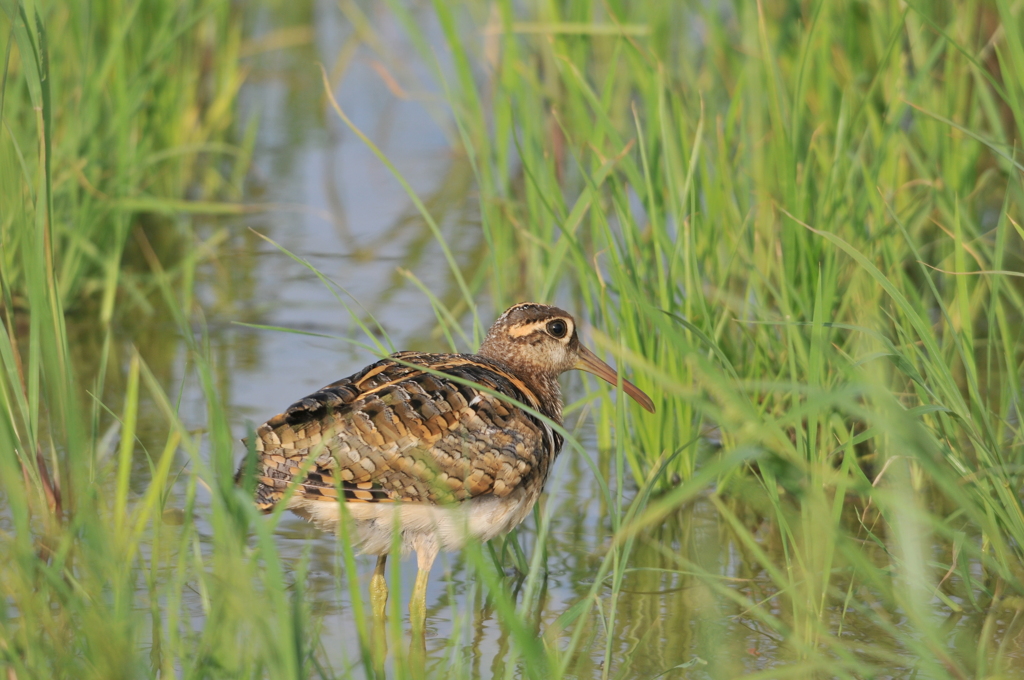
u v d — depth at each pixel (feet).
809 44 39.65
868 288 40.19
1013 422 39.65
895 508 27.84
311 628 29.17
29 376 32.17
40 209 31.86
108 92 56.13
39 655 24.56
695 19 58.85
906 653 28.89
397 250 59.11
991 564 29.14
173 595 27.99
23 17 32.04
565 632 30.45
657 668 28.45
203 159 69.72
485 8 58.59
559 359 35.73
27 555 25.57
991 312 33.76
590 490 39.04
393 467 29.01
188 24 52.85
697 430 37.35
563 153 58.75
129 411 29.19
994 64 52.24
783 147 40.96
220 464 24.59
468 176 69.41
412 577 31.78
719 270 40.93
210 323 51.01
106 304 50.08
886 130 41.93
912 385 38.37
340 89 82.07
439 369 31.32
